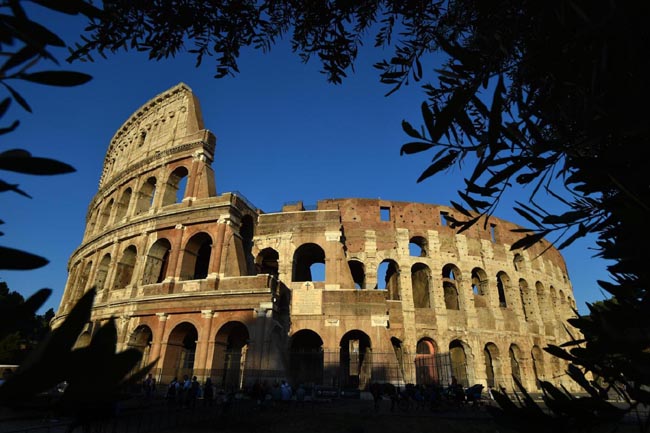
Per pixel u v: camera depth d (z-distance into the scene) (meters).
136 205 42.56
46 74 1.74
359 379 38.12
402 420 21.41
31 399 1.09
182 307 32.72
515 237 52.28
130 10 6.16
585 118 2.61
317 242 39.00
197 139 41.34
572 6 2.44
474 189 3.52
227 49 7.11
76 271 49.50
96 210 52.69
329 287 36.56
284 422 20.23
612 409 2.74
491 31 3.38
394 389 27.03
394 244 46.09
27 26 1.75
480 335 43.22
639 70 2.27
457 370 45.62
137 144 50.00
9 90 1.67
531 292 50.91
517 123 3.18
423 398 27.45
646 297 2.56
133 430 16.92
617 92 2.43
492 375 45.53
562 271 61.81
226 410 22.23
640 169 2.56
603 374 2.88
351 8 6.84
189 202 38.09
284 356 32.81
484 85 3.11
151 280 37.28
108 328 1.32
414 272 49.78
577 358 2.95
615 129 2.51
